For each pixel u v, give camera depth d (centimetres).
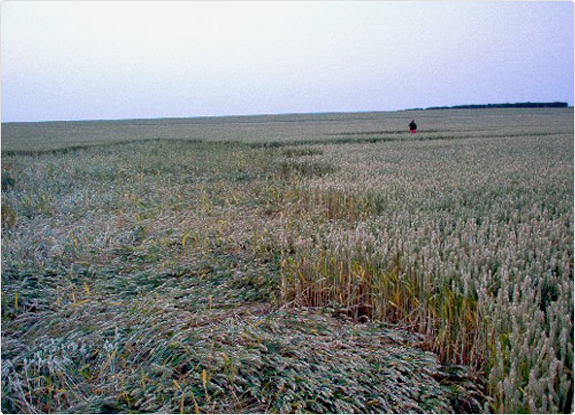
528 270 414
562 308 334
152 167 1420
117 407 296
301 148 1898
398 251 471
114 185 1079
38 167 1413
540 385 269
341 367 325
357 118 6009
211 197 943
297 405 288
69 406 307
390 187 870
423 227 543
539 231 535
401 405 292
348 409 284
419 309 399
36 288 499
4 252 582
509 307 332
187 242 635
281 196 929
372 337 375
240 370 323
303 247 530
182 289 487
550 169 1067
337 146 1972
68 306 443
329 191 874
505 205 709
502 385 284
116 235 670
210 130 3662
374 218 686
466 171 1090
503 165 1195
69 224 741
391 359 339
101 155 1769
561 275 417
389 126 3797
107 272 545
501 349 310
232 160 1539
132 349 356
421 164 1249
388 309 435
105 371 337
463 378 334
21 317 430
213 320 400
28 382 321
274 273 509
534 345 305
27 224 745
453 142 2028
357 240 501
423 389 312
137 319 403
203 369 319
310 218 716
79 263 563
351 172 1122
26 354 360
